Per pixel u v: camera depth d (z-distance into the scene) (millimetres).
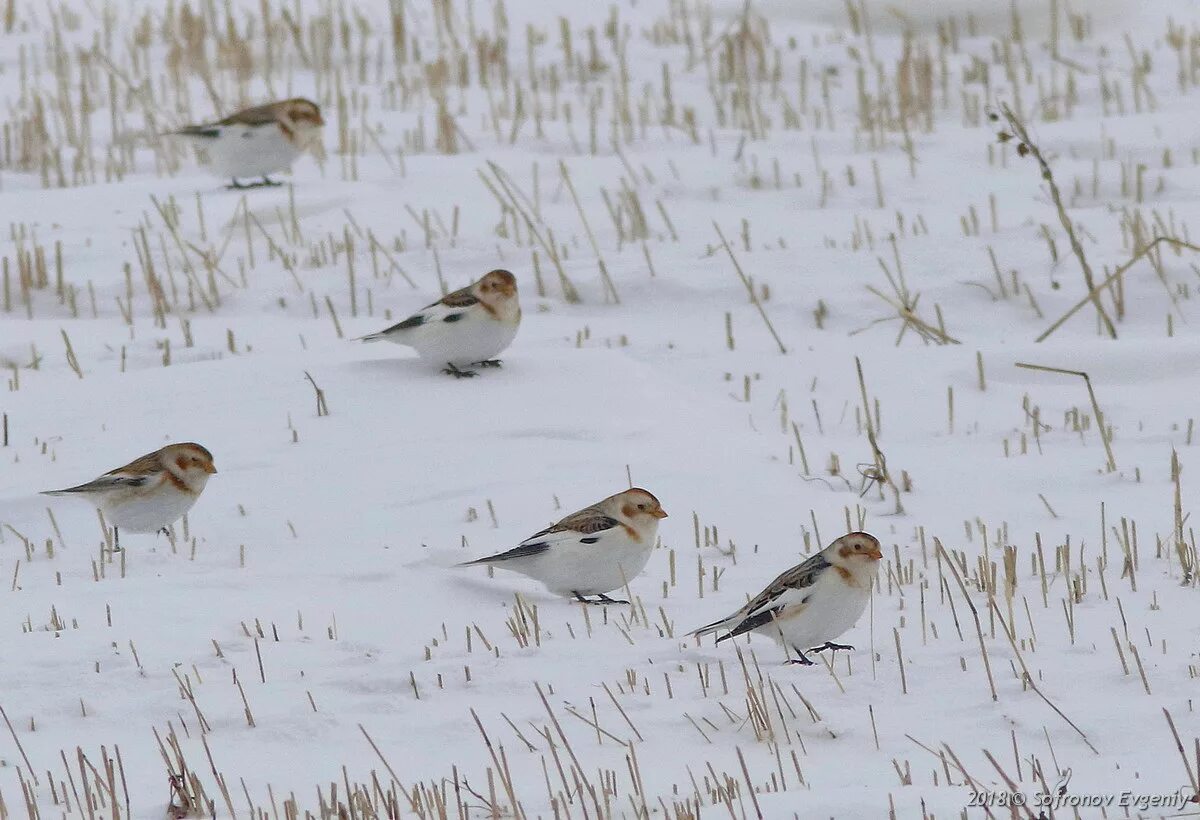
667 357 16938
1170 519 11922
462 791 7324
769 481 13094
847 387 15992
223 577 10781
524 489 12781
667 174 23406
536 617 9914
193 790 7121
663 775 7453
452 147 24516
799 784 7191
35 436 14094
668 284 19062
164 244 19828
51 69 28734
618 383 15367
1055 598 10164
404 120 26281
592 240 19875
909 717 8102
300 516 12367
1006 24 31219
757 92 27172
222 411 14711
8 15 30828
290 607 10172
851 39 31000
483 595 10664
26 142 23891
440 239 20688
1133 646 8852
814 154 23594
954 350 16625
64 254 20031
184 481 11547
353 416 14562
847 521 11977
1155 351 16078
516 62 29906
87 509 12625
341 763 7734
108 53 29719
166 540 11969
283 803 7121
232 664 9125
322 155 23875
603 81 28750
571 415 14523
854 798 6715
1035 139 24406
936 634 9516
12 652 9250
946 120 26391
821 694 8562
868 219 21391
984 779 7082
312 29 29547
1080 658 8867
